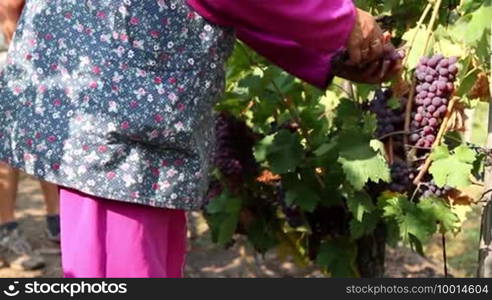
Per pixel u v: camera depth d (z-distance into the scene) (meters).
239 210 2.48
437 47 1.94
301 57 1.76
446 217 1.92
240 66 2.38
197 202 1.67
